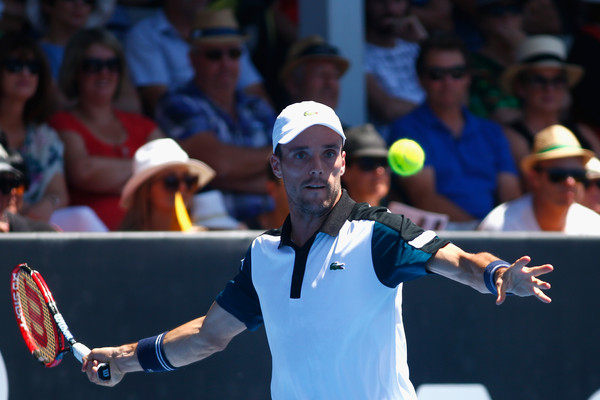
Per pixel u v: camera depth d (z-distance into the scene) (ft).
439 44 67.92
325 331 29.43
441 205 65.92
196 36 66.39
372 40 78.69
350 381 29.66
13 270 42.96
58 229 52.80
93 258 44.47
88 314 44.32
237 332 33.71
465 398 46.98
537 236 47.65
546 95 74.79
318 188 29.37
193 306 45.21
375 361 29.55
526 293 25.66
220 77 66.23
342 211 30.07
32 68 58.34
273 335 30.78
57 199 57.77
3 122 57.88
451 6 87.71
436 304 47.06
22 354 43.68
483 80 82.12
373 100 76.89
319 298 29.40
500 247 47.21
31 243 43.91
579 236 48.11
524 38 84.33
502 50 84.28
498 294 25.89
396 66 78.89
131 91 65.92
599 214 66.59
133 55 70.90
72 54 61.00
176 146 53.98
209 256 45.50
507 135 73.72
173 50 71.26
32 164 57.93
